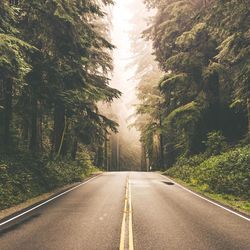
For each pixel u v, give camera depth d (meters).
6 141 22.59
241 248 8.46
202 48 31.22
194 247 8.55
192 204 15.95
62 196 19.19
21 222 11.86
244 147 25.72
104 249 8.38
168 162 54.81
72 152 40.16
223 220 12.05
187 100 33.53
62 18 20.64
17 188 18.28
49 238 9.52
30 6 20.83
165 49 35.69
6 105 22.44
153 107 44.97
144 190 21.81
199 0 32.38
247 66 19.55
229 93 31.70
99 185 25.50
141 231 10.30
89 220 12.02
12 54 15.05
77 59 23.33
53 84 23.11
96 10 25.20
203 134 34.03
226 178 21.59
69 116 30.42
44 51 23.25
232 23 20.45
